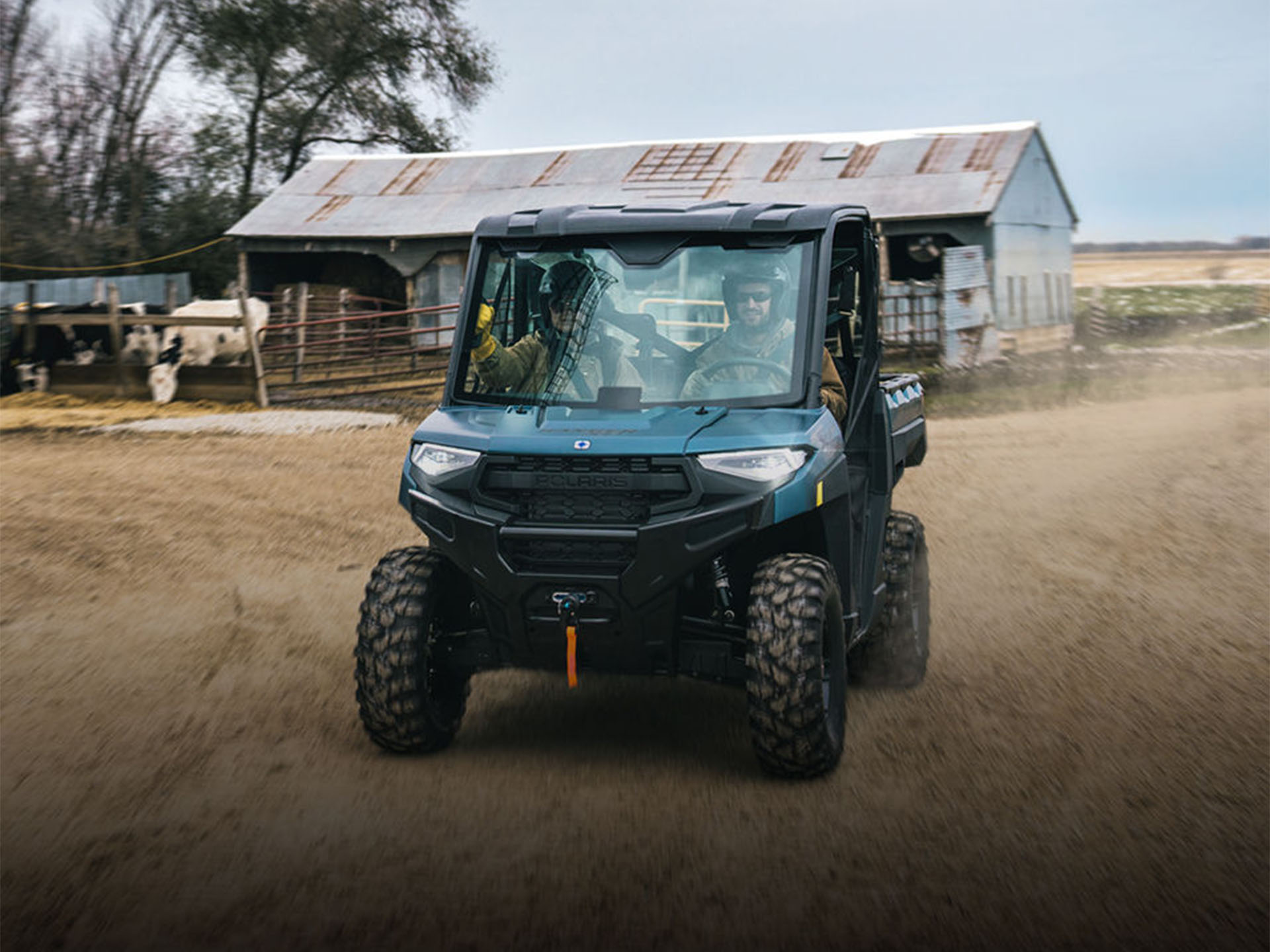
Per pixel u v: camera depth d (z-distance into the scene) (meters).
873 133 33.03
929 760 5.52
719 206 5.88
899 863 4.38
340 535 10.76
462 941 3.80
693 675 5.30
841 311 6.07
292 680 6.86
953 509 12.30
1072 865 4.37
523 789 5.15
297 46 44.50
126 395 20.44
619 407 5.39
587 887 4.18
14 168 38.94
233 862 4.43
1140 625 8.03
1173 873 4.30
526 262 5.66
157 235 41.97
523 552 5.10
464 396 5.65
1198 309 45.06
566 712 6.32
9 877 4.34
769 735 5.04
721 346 5.43
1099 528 11.22
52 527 10.88
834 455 5.26
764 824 4.74
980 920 3.93
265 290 33.44
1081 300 49.12
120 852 4.55
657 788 5.16
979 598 8.84
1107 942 3.79
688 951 3.73
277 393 20.73
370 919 3.96
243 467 13.97
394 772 5.38
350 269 34.16
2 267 37.28
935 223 28.84
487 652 5.52
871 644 6.56
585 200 31.08
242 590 8.90
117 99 41.97
